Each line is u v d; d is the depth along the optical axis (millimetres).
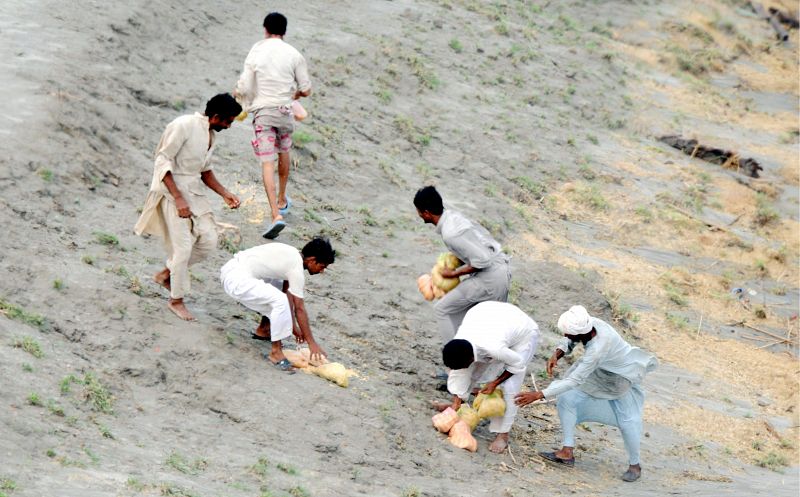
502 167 31750
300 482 13062
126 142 22062
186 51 28609
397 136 30297
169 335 15555
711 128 43562
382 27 37781
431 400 17453
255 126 20688
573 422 16828
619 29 52625
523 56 40844
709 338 26703
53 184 19047
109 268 17016
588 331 16062
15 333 14203
